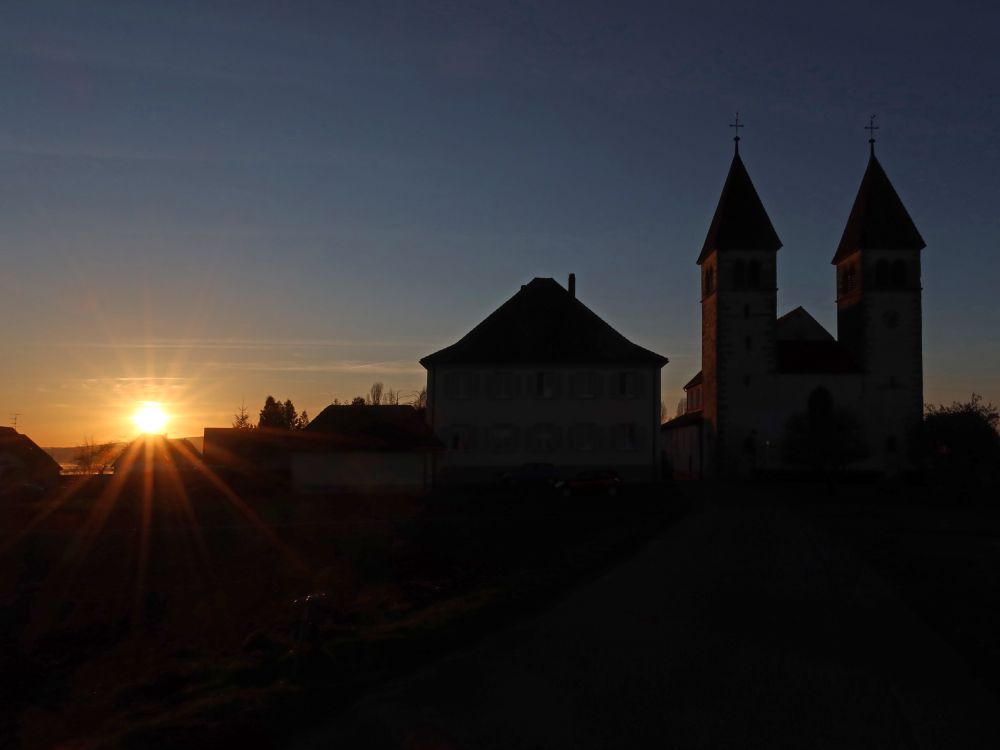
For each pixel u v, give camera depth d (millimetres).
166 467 65562
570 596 19172
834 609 17438
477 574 26969
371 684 11922
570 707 10484
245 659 15852
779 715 10141
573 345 66312
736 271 73438
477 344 66188
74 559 34812
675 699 10828
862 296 74062
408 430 60781
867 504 50656
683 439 86875
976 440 61469
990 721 9945
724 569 23219
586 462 65188
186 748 9578
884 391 73625
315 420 63000
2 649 22594
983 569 24078
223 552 35344
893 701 10758
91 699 15039
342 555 32812
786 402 73062
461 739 9305
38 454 79625
